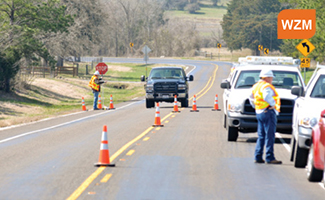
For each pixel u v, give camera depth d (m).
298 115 29.98
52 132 48.09
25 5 91.69
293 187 24.34
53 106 89.62
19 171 28.36
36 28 98.12
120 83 159.88
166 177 26.53
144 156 33.31
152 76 80.25
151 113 68.50
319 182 25.52
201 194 22.81
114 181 25.50
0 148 37.69
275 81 42.69
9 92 92.25
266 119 30.42
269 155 30.72
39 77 137.12
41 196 22.41
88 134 46.00
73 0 182.38
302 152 28.83
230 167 29.55
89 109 81.19
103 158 29.88
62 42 162.88
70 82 136.75
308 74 158.62
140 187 24.16
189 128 50.03
